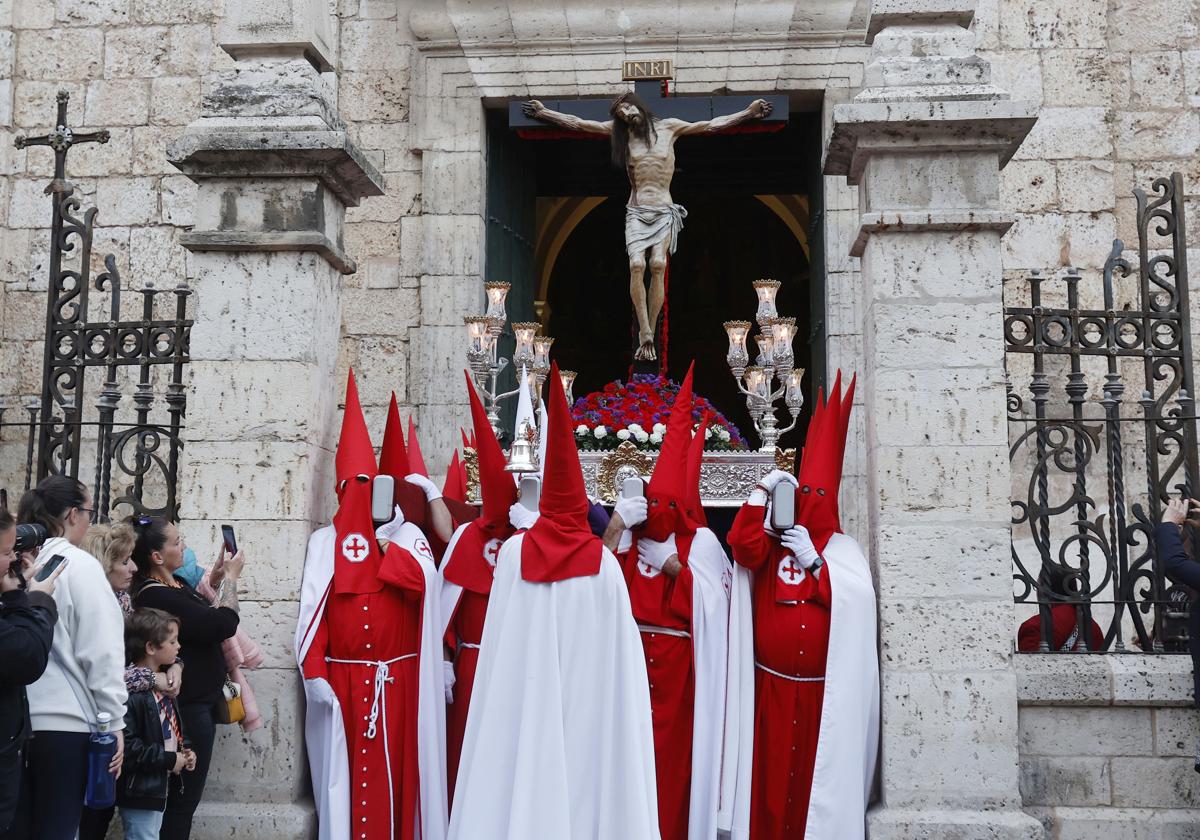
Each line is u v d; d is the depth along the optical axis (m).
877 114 5.64
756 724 5.56
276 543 5.71
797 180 11.85
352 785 5.36
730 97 9.27
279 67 6.03
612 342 17.12
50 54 9.72
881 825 5.32
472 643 5.73
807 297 16.64
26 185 9.59
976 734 5.44
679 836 5.56
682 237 17.22
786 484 5.48
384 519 5.50
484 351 7.07
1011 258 8.98
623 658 5.13
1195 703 5.66
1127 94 9.26
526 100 9.30
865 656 5.45
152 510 6.24
